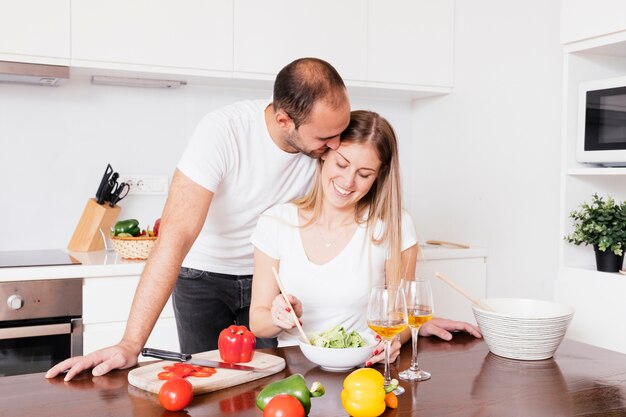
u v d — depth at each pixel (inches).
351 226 68.4
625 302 85.5
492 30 119.0
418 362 57.1
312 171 79.3
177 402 44.2
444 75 129.6
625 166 93.0
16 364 95.5
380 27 123.0
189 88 123.6
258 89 128.3
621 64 98.1
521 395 48.6
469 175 126.2
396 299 48.8
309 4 116.6
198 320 85.0
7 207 113.2
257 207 78.8
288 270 67.6
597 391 49.7
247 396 47.7
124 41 104.9
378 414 43.8
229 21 111.1
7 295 93.7
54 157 115.6
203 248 82.3
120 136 119.6
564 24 94.4
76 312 98.0
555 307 63.2
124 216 121.0
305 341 55.2
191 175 68.4
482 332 60.6
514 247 115.0
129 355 55.2
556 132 105.1
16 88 112.4
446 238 133.3
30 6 99.1
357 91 129.6
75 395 47.5
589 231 90.5
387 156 65.7
